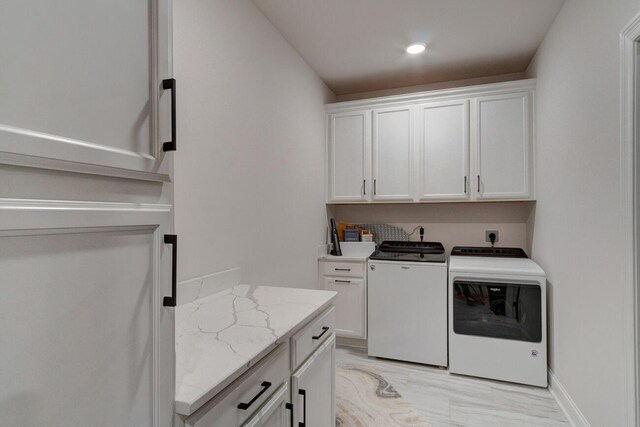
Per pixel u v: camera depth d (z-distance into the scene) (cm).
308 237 296
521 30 247
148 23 71
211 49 171
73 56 55
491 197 290
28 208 48
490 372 254
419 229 347
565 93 212
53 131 52
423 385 248
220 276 174
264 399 108
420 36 255
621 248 144
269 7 217
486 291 255
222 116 179
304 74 291
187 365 92
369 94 364
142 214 68
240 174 196
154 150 71
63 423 54
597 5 168
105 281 61
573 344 201
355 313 306
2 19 46
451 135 301
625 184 141
